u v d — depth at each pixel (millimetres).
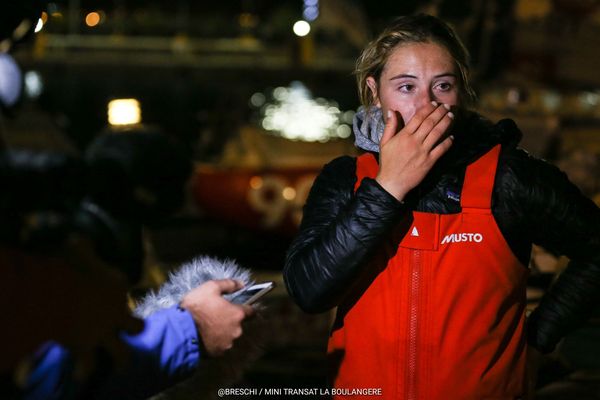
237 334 1909
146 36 24922
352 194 2291
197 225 10266
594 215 2232
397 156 2096
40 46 19656
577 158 6414
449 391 2139
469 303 2135
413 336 2145
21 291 1519
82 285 1590
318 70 18672
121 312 1680
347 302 2234
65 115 17766
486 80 9281
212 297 1919
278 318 4801
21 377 1563
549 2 9344
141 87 19328
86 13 25562
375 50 2314
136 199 1779
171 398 1959
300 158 10008
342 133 13664
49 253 1609
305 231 2301
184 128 17203
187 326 1859
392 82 2256
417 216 2148
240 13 28250
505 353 2180
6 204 1592
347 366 2229
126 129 1836
